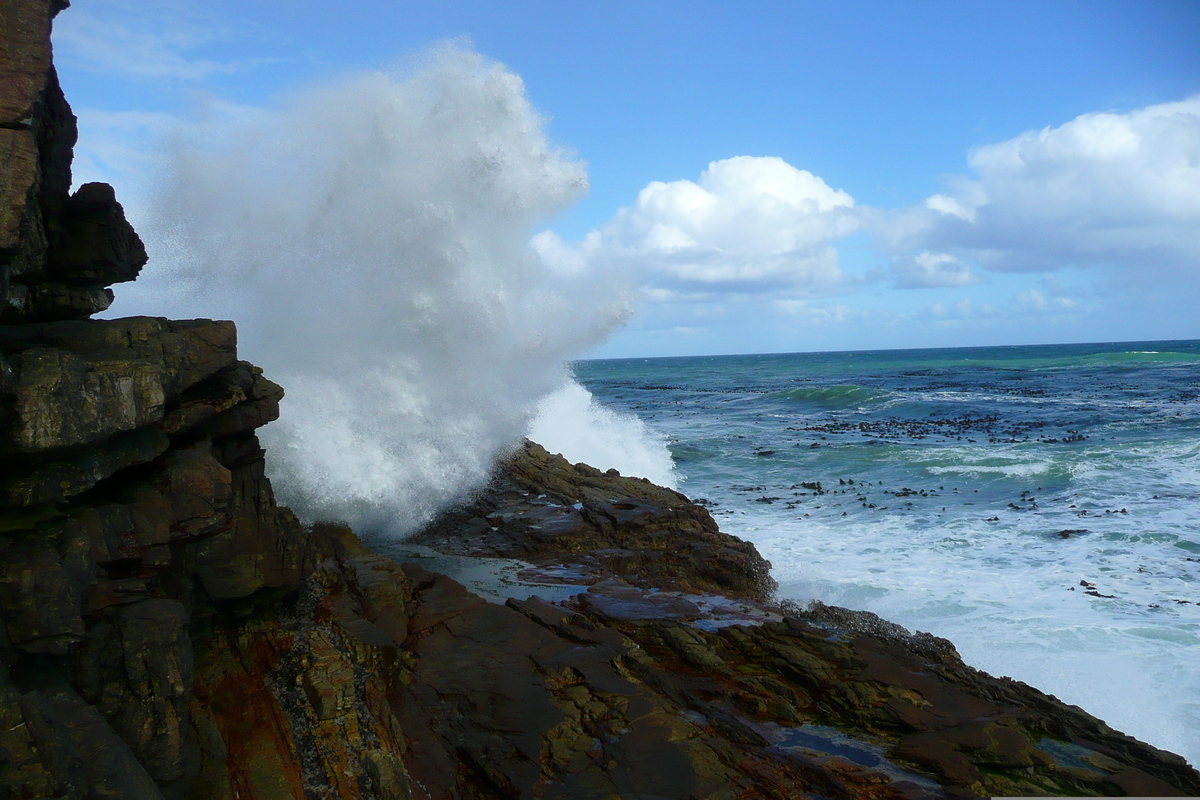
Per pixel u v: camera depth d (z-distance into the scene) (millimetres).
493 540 11211
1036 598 10641
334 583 6945
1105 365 72938
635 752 5250
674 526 11422
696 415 42594
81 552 3740
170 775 3744
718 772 5113
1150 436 26844
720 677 6773
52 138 4375
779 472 22141
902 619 9891
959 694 6434
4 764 2750
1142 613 10008
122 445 4242
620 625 7676
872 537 14297
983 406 39594
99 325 4406
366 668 5652
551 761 5145
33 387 3369
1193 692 7938
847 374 85125
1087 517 15352
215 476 4891
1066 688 8039
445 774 4941
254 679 5359
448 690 5918
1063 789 5281
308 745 4805
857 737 5895
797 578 11531
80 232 4578
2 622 3295
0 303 3574
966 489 18781
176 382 4656
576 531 11180
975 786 5160
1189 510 15516
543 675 6230
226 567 5473
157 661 3762
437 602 7547
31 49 3375
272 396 6047
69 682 3539
